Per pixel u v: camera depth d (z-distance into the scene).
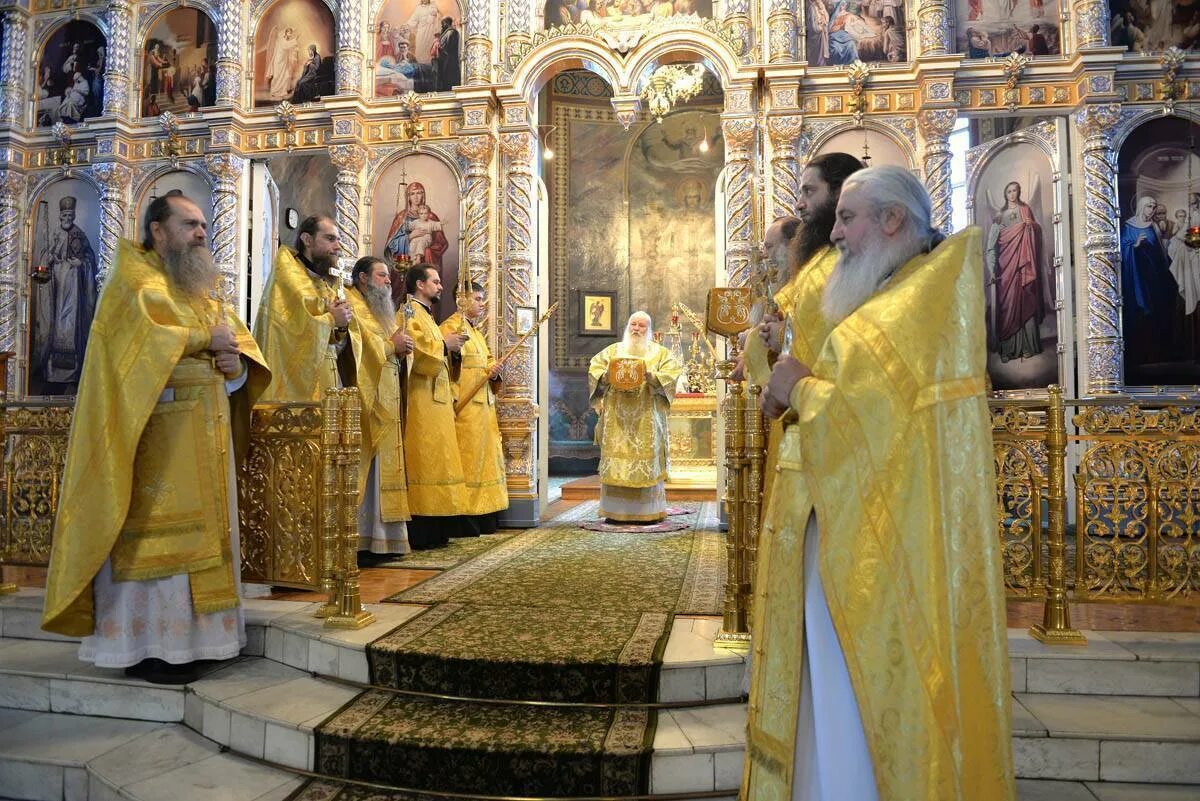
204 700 3.87
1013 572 4.27
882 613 2.03
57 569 3.83
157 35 9.40
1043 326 7.94
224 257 8.83
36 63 9.75
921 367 2.09
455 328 7.46
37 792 3.62
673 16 8.23
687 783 3.17
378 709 3.64
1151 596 4.25
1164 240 7.62
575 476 14.88
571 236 15.44
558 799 3.15
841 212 2.29
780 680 2.20
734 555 3.87
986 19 7.99
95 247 9.46
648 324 8.16
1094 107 7.57
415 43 8.68
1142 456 4.28
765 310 3.69
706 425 11.46
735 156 7.95
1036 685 3.75
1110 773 3.29
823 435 2.12
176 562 3.97
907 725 1.96
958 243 2.18
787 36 7.88
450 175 8.45
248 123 8.91
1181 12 7.78
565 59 8.25
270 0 9.02
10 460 5.29
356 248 8.45
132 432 3.85
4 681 4.27
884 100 7.89
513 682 3.70
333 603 4.35
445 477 6.74
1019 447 4.28
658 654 3.73
